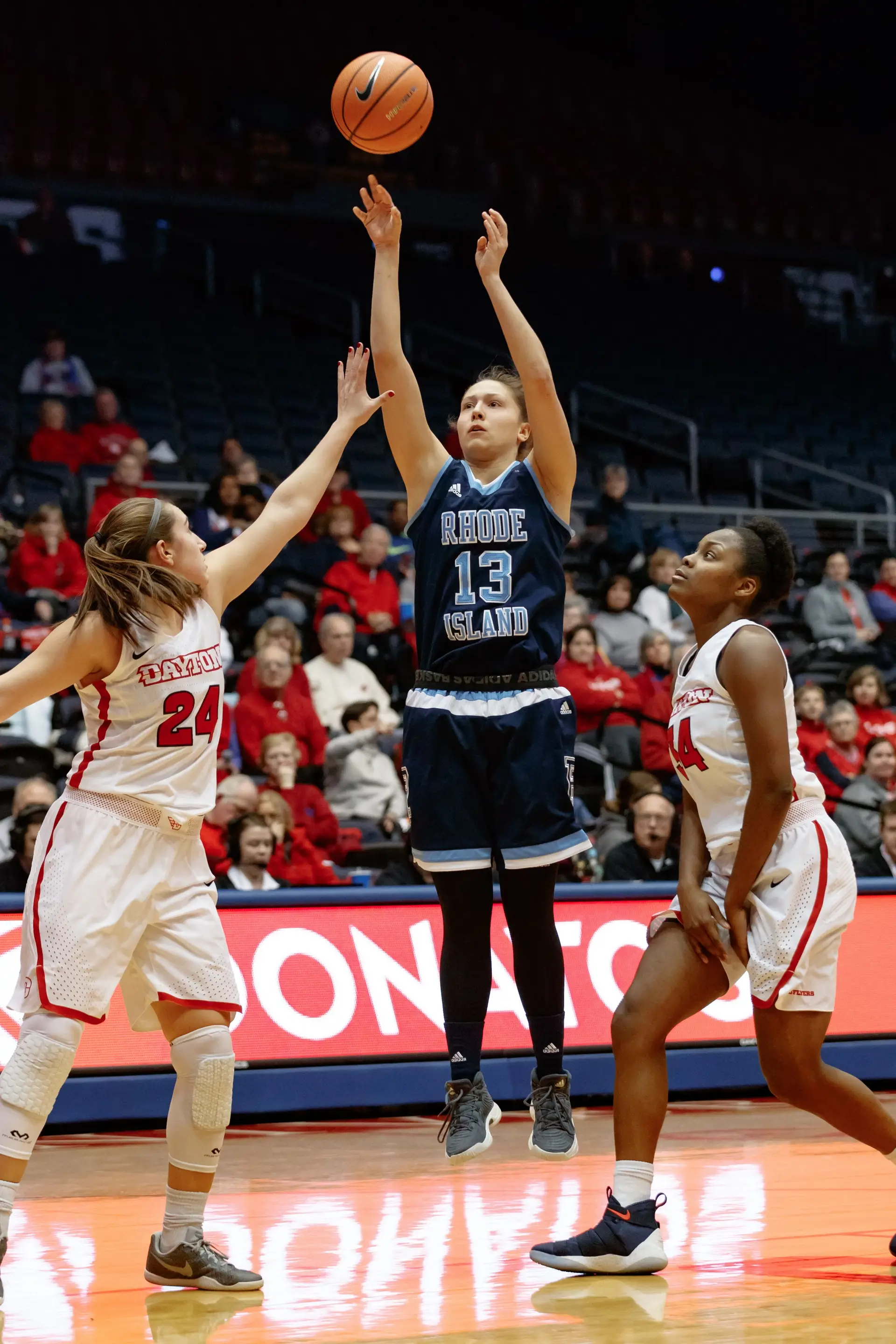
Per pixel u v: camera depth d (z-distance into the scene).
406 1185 4.13
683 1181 4.07
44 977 2.83
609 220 21.50
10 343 14.02
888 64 23.84
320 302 17.36
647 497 14.58
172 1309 2.71
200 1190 2.95
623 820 7.93
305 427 14.48
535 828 3.61
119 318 15.28
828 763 8.94
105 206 18.70
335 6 22.36
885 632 11.63
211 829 6.96
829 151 24.30
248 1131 5.42
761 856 3.03
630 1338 2.43
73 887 2.87
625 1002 3.06
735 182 22.94
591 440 16.19
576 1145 3.64
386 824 8.16
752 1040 6.30
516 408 3.83
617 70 24.36
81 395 13.34
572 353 17.75
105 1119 5.38
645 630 10.30
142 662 2.95
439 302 18.20
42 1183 4.26
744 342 19.59
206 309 16.28
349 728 8.44
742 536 3.27
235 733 8.24
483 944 3.70
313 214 19.91
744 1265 3.02
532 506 3.71
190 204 19.11
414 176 20.58
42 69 19.19
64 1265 3.14
